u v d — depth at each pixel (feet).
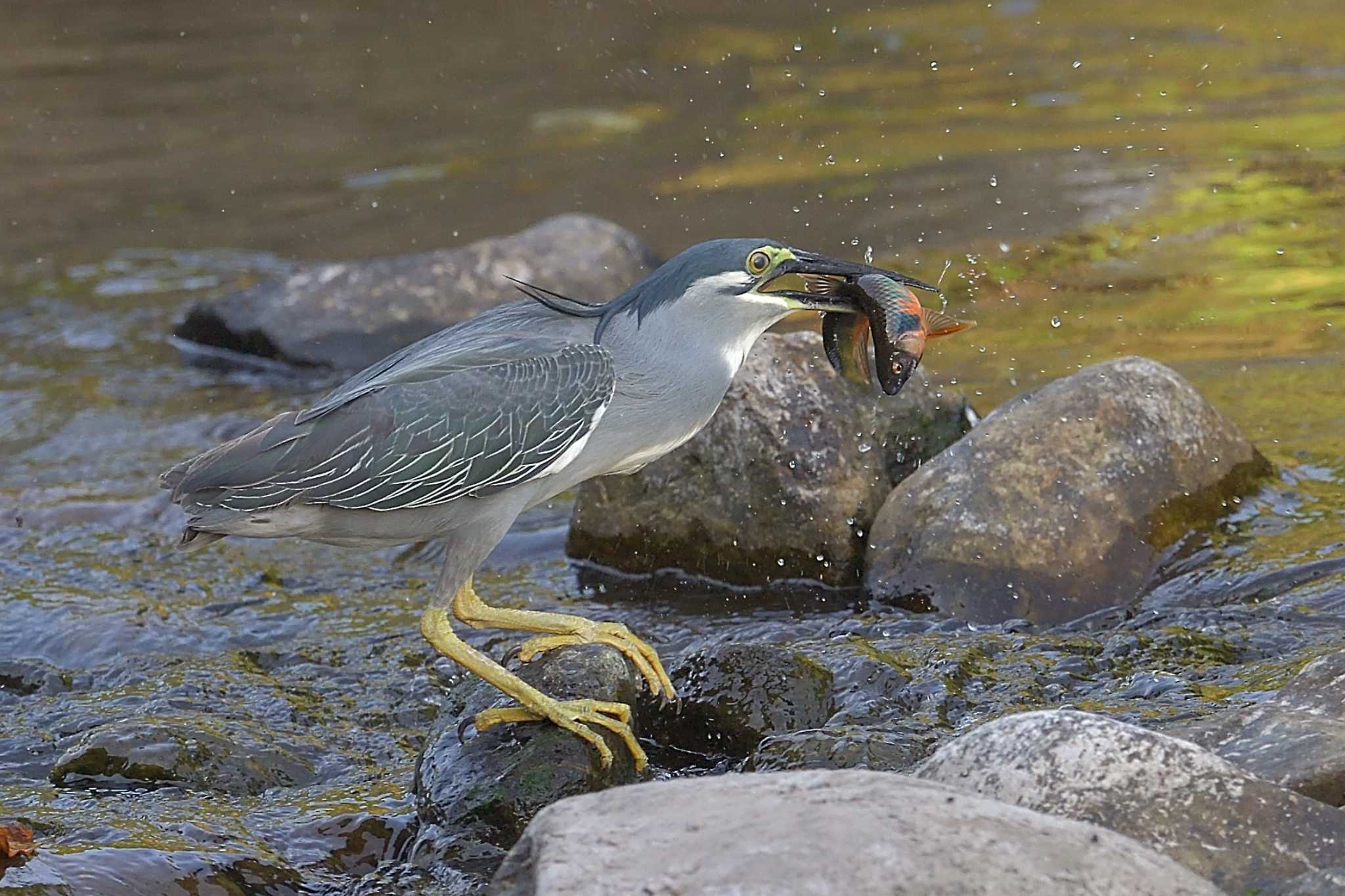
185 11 97.60
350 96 81.41
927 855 18.08
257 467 27.53
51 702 31.94
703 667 28.86
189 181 70.69
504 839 25.73
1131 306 50.19
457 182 68.49
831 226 59.36
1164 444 35.45
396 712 31.30
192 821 26.37
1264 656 30.17
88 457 46.29
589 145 72.18
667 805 19.57
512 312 30.68
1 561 39.19
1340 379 43.50
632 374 29.32
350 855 25.99
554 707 26.89
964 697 29.17
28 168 72.79
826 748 25.93
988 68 80.02
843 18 91.35
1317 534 34.78
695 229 60.44
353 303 53.83
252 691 32.01
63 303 58.85
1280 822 20.94
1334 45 78.48
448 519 28.63
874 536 35.47
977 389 44.52
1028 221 58.49
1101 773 21.36
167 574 38.37
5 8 97.86
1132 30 84.84
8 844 24.35
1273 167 61.82
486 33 91.86
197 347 54.85
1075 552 33.65
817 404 37.06
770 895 17.48
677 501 36.96
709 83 80.53
